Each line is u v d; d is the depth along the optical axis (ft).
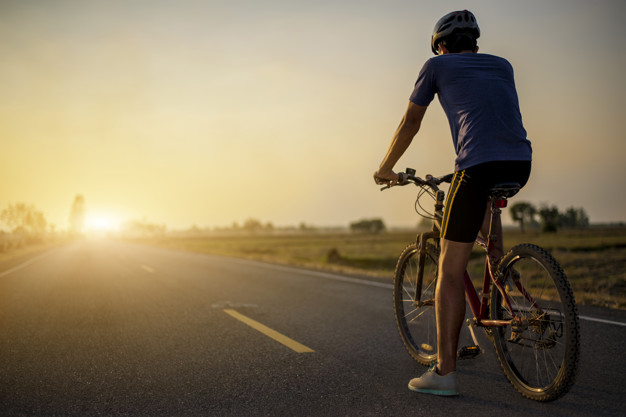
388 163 8.68
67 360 10.85
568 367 6.73
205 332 13.87
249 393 8.32
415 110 8.12
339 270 36.99
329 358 10.73
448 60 7.81
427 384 8.09
